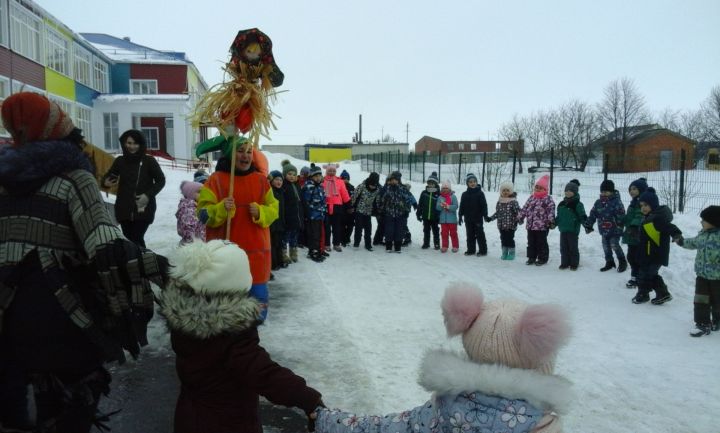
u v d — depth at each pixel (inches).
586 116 1969.7
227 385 99.9
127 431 149.8
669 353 231.8
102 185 293.7
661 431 167.8
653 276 303.3
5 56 973.2
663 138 1533.0
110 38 1879.9
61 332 100.4
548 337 76.4
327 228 479.5
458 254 480.4
